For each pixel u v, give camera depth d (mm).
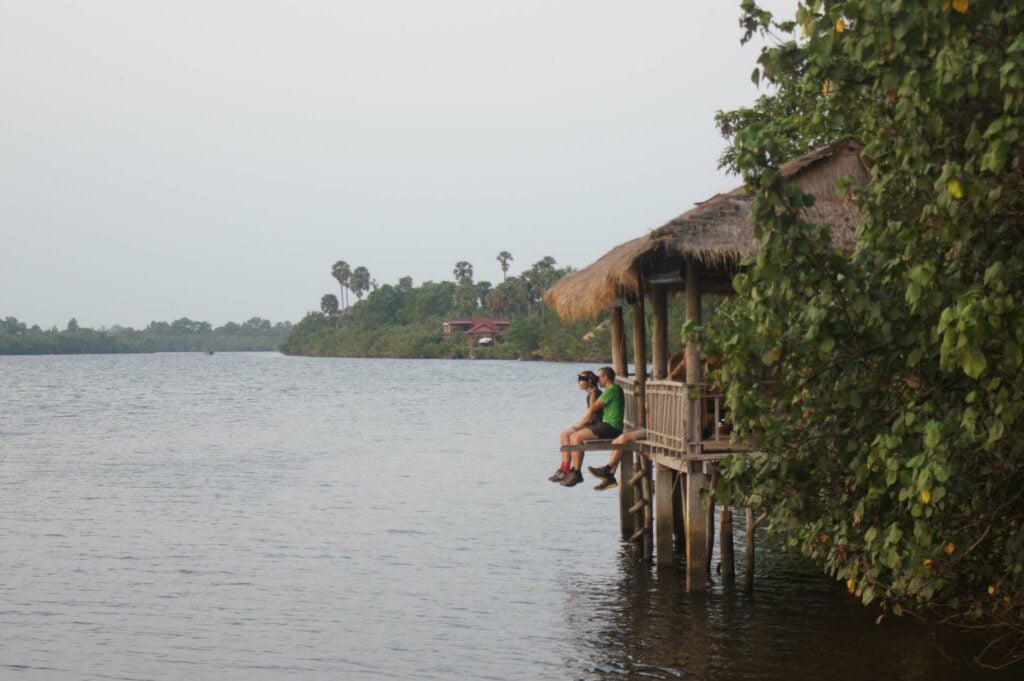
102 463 35781
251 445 42438
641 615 14594
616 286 14688
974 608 8461
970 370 5816
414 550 20453
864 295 7258
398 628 14633
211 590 17078
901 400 7742
